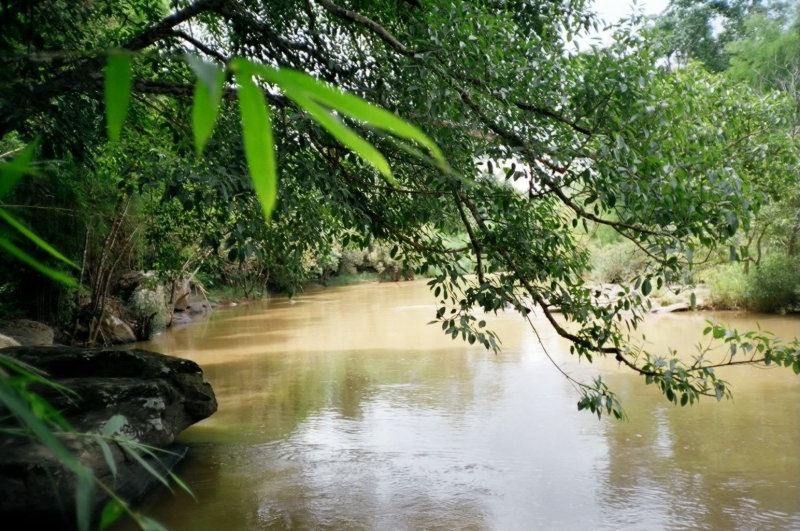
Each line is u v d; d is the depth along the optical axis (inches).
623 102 170.9
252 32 190.7
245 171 166.7
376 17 219.8
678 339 616.7
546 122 177.8
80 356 302.0
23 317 561.9
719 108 207.9
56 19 148.9
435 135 174.2
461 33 167.0
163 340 709.3
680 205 162.7
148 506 251.8
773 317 763.4
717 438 325.4
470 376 485.1
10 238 24.6
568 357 549.0
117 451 244.7
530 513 240.4
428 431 348.2
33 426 24.4
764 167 220.7
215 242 195.2
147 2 241.4
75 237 522.0
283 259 238.2
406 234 213.8
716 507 241.1
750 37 1000.2
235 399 430.0
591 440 326.6
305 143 172.1
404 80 176.2
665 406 387.2
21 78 141.3
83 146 185.6
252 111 16.6
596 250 1059.3
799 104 479.5
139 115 263.4
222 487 271.6
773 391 417.1
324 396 432.5
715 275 845.8
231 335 745.6
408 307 1024.2
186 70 221.8
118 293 725.3
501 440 329.7
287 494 263.4
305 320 887.1
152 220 527.2
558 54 180.1
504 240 192.9
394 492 263.9
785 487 259.0
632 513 238.1
